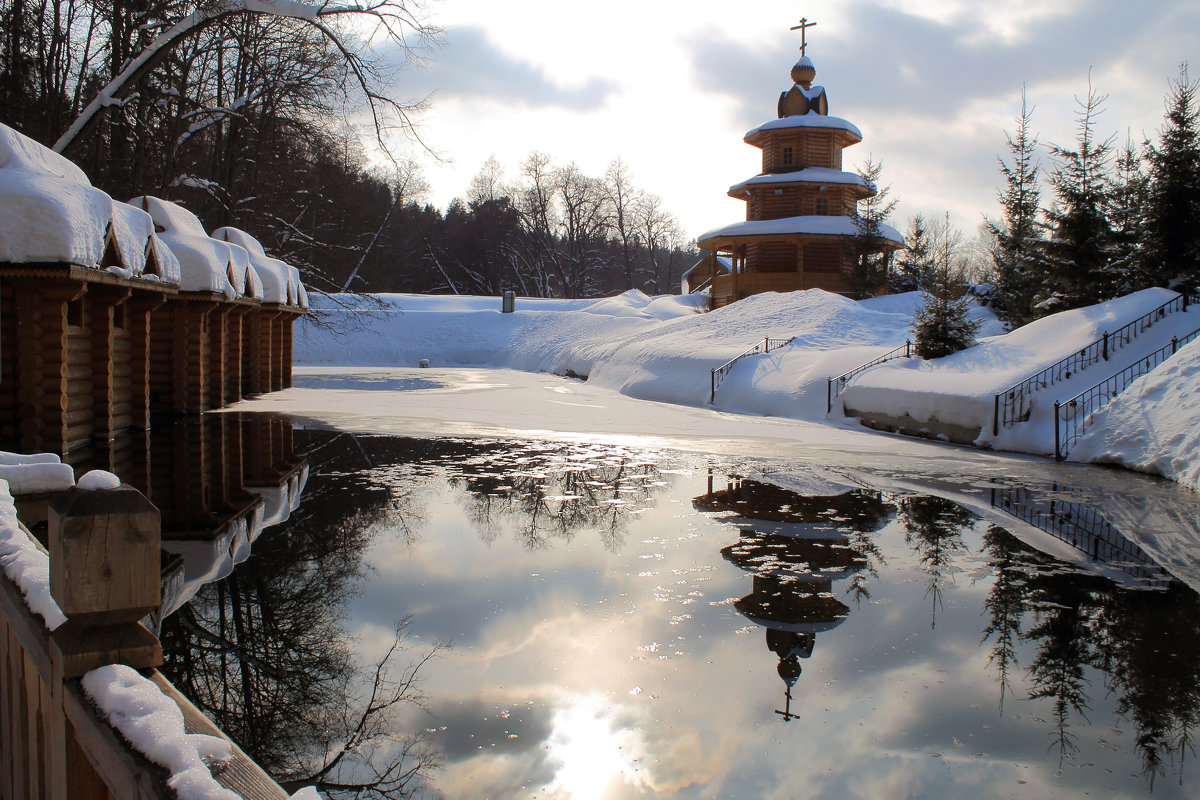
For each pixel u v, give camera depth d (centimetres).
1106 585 829
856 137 5016
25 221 1173
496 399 2827
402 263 8500
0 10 2462
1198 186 2531
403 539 950
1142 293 2222
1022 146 4178
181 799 131
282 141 3331
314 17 2398
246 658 591
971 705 554
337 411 2280
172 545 875
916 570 873
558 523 1062
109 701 164
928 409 2083
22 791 248
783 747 488
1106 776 461
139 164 2780
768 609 741
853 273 4631
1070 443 1738
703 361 3158
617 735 498
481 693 550
